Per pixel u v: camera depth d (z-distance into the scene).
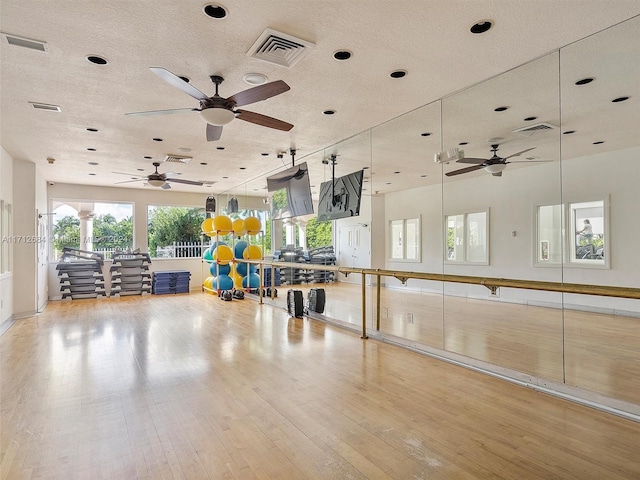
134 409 2.97
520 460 2.21
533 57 3.27
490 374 3.68
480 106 4.18
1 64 3.29
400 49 3.11
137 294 9.90
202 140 5.77
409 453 2.30
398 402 3.05
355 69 3.47
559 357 3.55
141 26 2.72
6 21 2.65
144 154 6.61
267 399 3.13
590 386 3.14
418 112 4.55
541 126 3.78
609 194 3.28
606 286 3.17
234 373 3.77
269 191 8.27
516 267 4.00
